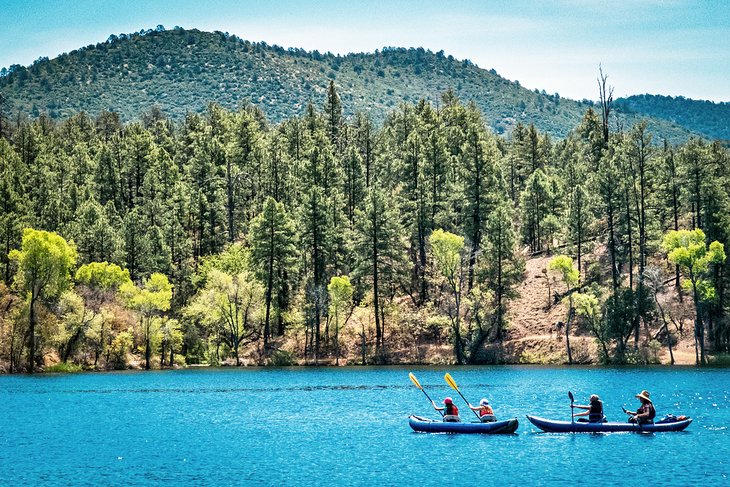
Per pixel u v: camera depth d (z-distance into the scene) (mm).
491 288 112375
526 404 62969
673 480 36219
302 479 37156
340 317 117125
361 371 100812
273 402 67438
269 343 117562
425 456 42031
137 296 107188
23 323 100000
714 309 107250
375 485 35938
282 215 116750
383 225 114688
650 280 108000
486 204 123062
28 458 42531
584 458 41094
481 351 109375
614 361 103500
